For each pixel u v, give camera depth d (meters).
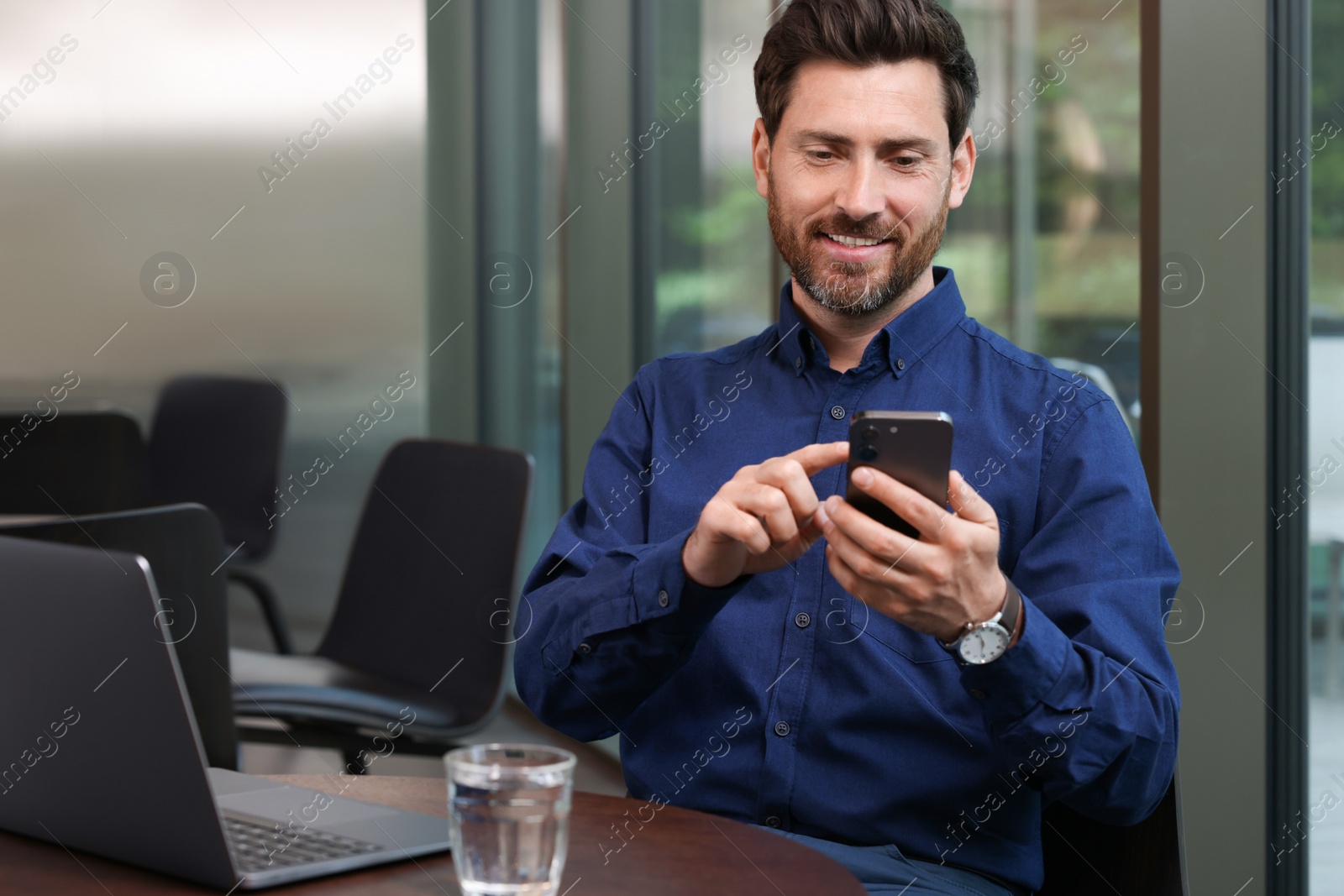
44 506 2.76
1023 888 1.03
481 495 1.98
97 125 3.36
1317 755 1.43
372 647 2.03
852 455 0.85
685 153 2.68
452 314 3.71
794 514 0.91
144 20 3.38
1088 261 1.56
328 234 3.54
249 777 0.98
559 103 3.07
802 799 1.05
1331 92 1.37
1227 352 1.43
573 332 3.00
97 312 3.37
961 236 1.81
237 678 1.83
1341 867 1.42
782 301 1.20
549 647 1.08
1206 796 1.45
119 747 0.75
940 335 1.15
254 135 3.47
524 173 3.64
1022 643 0.89
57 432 2.77
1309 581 1.42
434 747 1.90
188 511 1.59
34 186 3.33
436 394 3.68
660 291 2.83
